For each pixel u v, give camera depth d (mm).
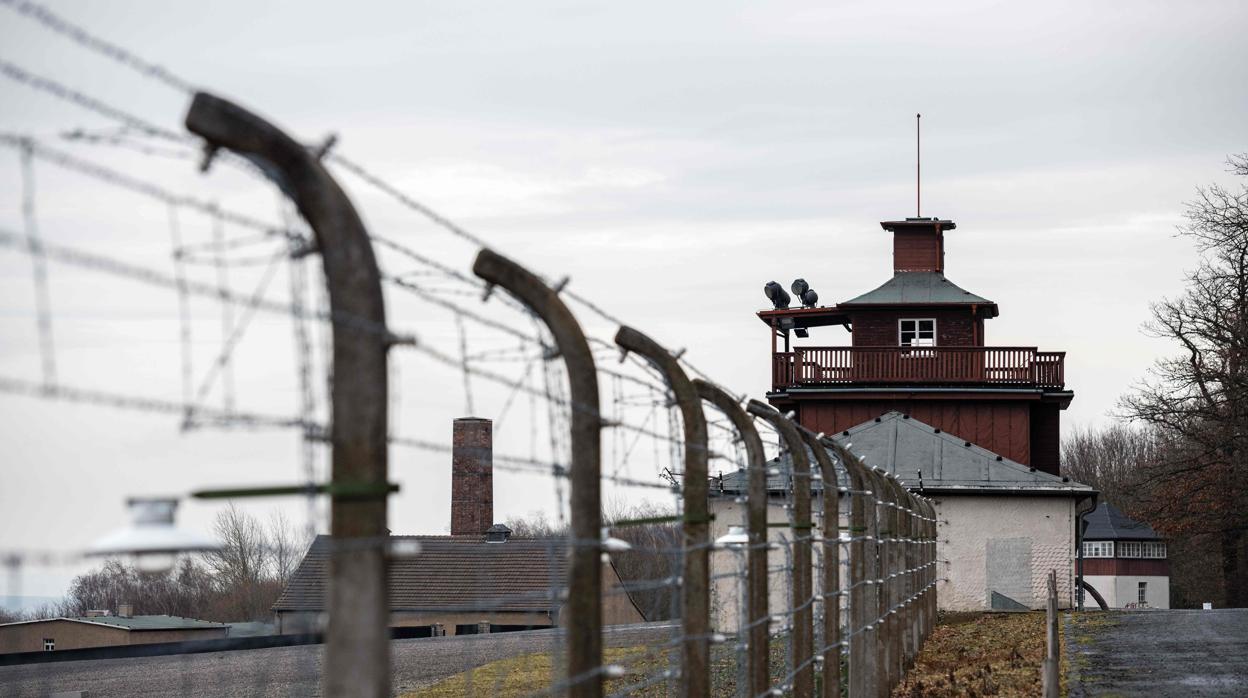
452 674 29031
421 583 49281
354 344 5277
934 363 56406
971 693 20906
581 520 8367
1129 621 36219
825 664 15344
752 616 11906
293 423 5117
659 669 23844
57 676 31438
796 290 63438
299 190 5219
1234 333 58719
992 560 47125
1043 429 57500
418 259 6445
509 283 8172
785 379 58312
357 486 5258
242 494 5223
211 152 5102
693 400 10031
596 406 8289
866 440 50625
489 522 52812
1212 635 30797
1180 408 61188
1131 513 66312
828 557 15453
